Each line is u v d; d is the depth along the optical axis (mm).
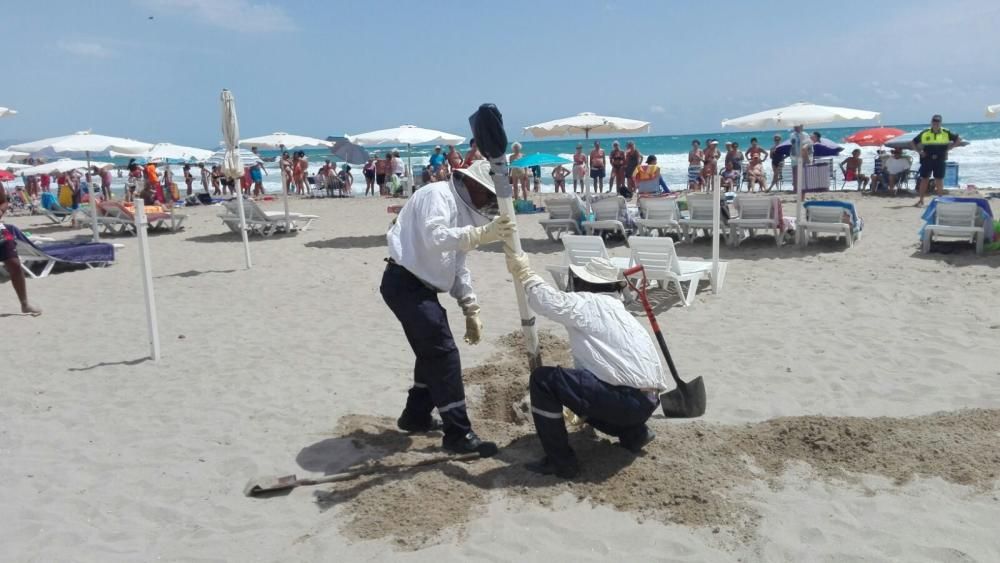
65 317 9008
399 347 7094
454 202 4316
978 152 42781
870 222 13906
